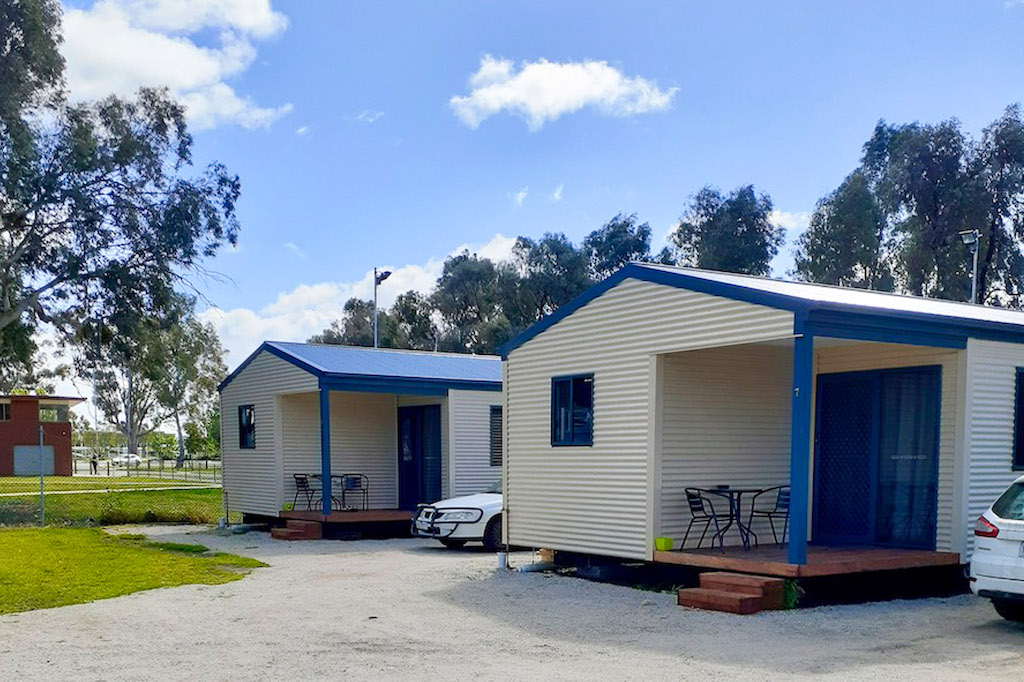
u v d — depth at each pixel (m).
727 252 46.88
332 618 9.13
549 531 12.80
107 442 102.25
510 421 13.64
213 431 76.12
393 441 20.88
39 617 9.21
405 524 19.53
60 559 13.88
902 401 11.25
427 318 60.47
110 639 8.11
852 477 11.76
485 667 6.93
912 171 41.62
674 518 11.44
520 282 52.19
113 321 27.77
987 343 10.74
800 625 8.50
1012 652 7.30
